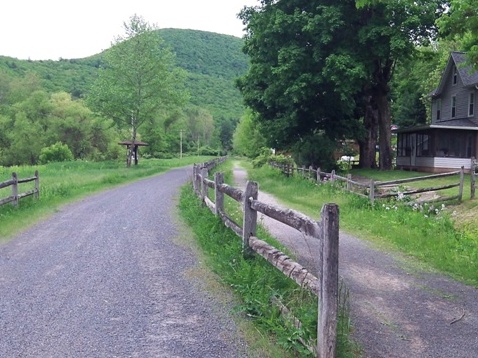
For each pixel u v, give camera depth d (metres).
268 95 24.91
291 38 23.52
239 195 6.61
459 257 7.59
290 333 3.95
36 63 115.31
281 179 24.45
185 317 4.60
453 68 29.70
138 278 5.95
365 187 14.20
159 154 79.00
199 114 114.69
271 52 24.30
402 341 4.31
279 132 26.05
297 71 22.86
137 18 40.50
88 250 7.59
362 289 5.93
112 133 62.56
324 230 3.54
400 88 32.00
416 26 21.45
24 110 60.19
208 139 114.56
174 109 44.56
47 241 8.32
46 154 53.97
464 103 28.52
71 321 4.47
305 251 7.77
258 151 51.34
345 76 21.66
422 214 11.18
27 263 6.70
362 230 10.34
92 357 3.71
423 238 8.98
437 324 4.77
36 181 13.62
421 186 17.78
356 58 22.08
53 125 60.34
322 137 25.55
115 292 5.37
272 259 5.10
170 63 41.91
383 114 26.61
